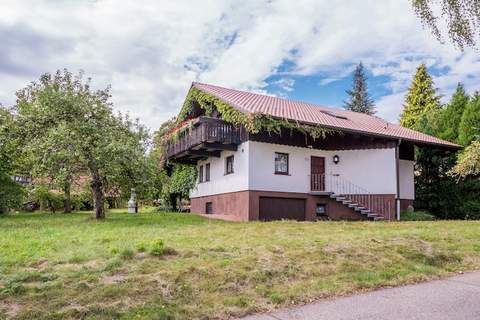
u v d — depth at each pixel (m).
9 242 8.81
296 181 18.94
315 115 20.06
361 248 8.22
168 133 22.56
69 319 4.45
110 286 5.38
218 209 20.05
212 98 19.48
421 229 11.88
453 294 5.80
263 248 8.09
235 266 6.52
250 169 17.59
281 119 16.78
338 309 5.09
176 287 5.52
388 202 18.86
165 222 14.84
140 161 15.55
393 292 5.91
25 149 14.29
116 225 13.36
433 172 24.31
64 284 5.48
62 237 9.72
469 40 8.84
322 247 8.22
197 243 8.67
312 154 19.72
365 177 19.48
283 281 6.16
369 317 4.79
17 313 4.51
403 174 21.95
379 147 19.45
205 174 22.02
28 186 16.45
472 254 8.45
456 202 22.95
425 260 7.81
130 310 4.72
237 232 11.04
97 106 15.87
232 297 5.33
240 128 18.45
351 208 19.30
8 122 15.08
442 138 25.89
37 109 15.07
